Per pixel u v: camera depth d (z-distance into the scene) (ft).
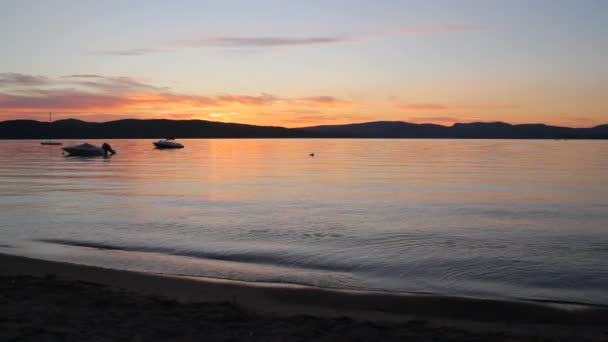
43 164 195.11
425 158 252.01
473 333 23.73
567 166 182.50
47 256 43.78
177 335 22.30
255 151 364.99
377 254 45.70
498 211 73.51
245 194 94.89
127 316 24.90
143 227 58.65
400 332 23.45
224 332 22.86
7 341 20.84
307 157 266.16
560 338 23.71
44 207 75.31
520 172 152.46
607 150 379.96
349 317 25.98
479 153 322.75
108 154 288.71
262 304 29.60
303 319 25.17
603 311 28.94
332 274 38.78
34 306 26.13
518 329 25.70
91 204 79.15
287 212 71.72
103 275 35.55
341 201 84.28
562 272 39.78
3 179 126.31
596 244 50.49
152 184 114.73
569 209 75.61
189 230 56.95
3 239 51.42
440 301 30.63
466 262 42.88
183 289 32.42
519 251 47.32
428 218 66.74
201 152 341.82
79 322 23.62
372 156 279.08
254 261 42.83
